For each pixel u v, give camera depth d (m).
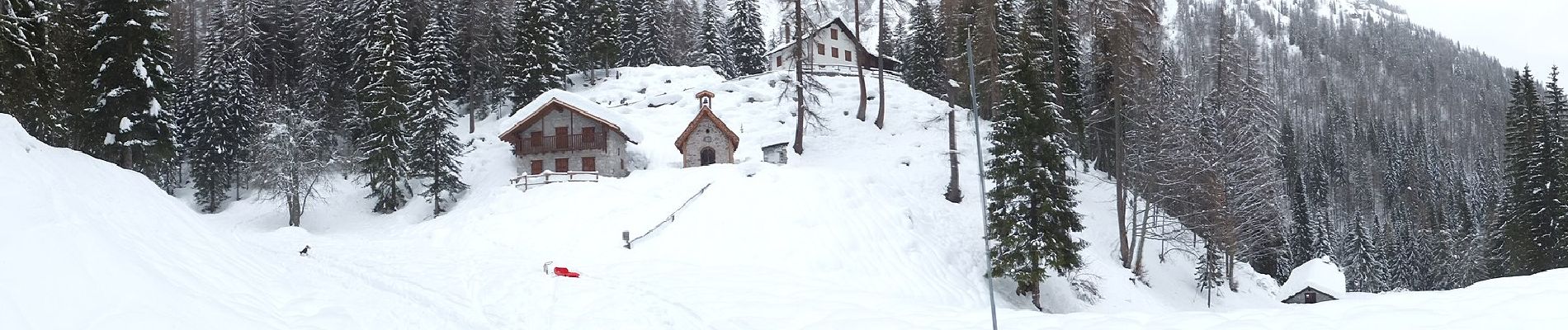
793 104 50.00
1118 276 32.06
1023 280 26.44
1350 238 70.00
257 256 15.90
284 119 42.03
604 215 28.95
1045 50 43.88
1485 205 73.50
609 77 62.97
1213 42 103.00
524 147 43.19
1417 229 81.88
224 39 56.62
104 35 31.53
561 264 20.86
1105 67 41.03
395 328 11.45
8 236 8.57
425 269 18.78
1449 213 85.50
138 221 12.54
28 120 27.42
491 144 48.44
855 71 64.69
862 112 47.25
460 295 15.24
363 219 41.38
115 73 31.53
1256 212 40.22
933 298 24.94
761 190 30.14
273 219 42.22
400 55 44.53
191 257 12.04
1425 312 10.36
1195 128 42.09
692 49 84.25
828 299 16.03
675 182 32.19
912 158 41.56
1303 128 134.00
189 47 60.94
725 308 14.69
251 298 11.09
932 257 28.69
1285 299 43.66
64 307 7.79
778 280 19.78
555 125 43.03
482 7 59.50
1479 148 133.12
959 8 39.28
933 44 60.91
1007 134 27.39
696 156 39.66
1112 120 49.25
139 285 9.02
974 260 30.27
